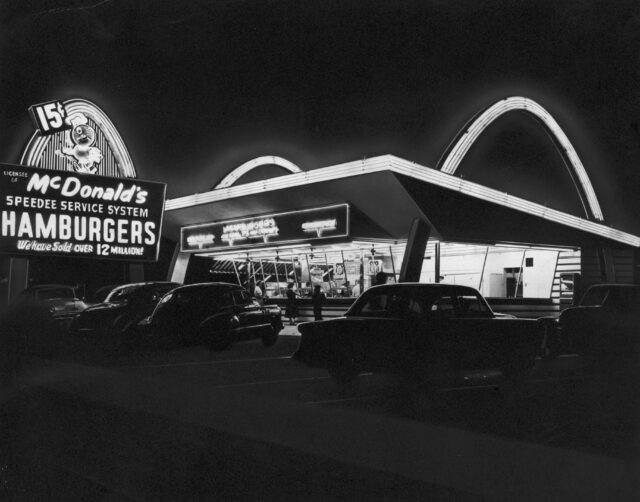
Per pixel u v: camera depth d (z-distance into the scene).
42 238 33.06
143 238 35.59
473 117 30.78
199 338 17.72
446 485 5.30
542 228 29.08
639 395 10.80
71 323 20.00
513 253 35.44
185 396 9.79
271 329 19.45
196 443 6.99
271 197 28.48
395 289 11.55
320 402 9.74
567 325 14.67
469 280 36.41
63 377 11.92
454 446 6.63
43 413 9.13
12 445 7.45
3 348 13.27
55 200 33.44
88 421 8.48
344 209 26.06
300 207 28.14
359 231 26.55
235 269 40.28
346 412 8.59
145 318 18.52
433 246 34.84
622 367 14.59
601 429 7.93
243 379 12.37
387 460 6.05
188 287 18.45
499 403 9.93
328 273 37.75
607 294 14.98
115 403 9.21
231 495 5.43
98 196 34.44
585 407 9.59
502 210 26.59
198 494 5.52
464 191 24.81
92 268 44.47
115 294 22.23
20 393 10.77
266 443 6.78
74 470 6.42
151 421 8.10
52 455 7.00
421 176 23.44
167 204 34.91
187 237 35.44
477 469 5.76
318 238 27.31
